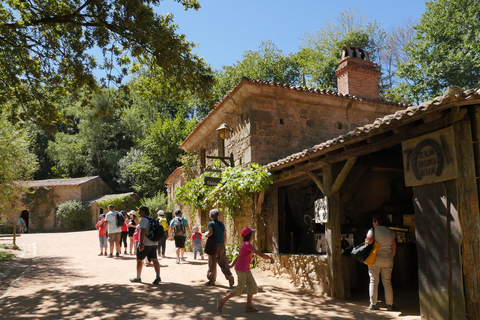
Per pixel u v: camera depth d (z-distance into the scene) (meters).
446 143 4.47
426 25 20.75
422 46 20.75
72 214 28.36
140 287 7.38
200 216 14.73
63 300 6.46
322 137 11.70
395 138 5.35
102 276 8.81
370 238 5.68
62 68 8.41
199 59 8.66
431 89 20.38
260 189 9.02
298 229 9.40
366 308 5.85
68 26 8.00
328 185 7.02
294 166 8.41
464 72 18.86
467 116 4.36
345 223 7.80
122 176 34.31
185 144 16.44
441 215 4.57
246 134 10.93
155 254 7.92
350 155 6.25
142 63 8.84
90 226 29.31
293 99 11.32
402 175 8.41
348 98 11.89
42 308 5.95
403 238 7.96
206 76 8.70
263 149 10.74
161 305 5.96
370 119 12.69
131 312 5.55
